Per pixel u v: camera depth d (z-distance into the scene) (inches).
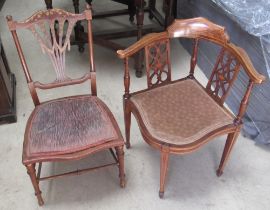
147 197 61.9
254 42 66.9
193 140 52.4
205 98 60.4
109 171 66.6
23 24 53.6
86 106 58.3
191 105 58.8
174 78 91.1
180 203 60.9
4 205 60.8
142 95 61.2
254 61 68.1
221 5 72.3
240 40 72.2
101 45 96.6
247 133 73.0
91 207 60.4
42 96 85.7
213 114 57.0
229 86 58.4
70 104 59.0
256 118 71.7
